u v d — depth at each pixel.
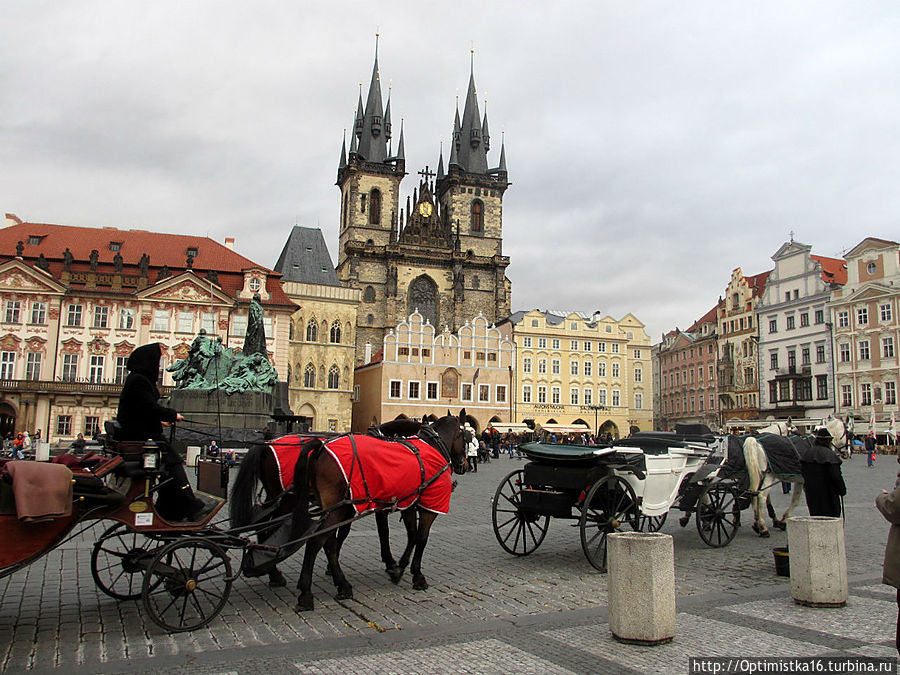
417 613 10.52
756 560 14.88
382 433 13.77
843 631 9.60
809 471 14.45
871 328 83.12
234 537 10.09
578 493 14.09
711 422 114.50
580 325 105.69
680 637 9.35
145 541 16.42
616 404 105.94
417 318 92.75
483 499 26.69
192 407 35.19
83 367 74.12
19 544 8.52
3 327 72.44
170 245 83.62
